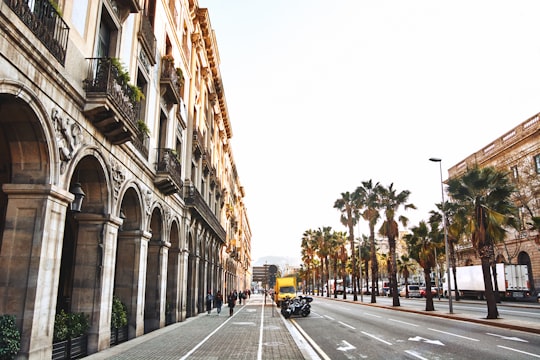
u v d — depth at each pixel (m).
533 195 40.88
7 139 8.62
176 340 14.13
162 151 18.92
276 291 42.66
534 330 16.00
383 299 58.56
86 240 11.91
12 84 7.39
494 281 39.88
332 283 92.75
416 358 10.59
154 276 18.36
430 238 29.36
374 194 38.47
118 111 11.03
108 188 12.13
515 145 45.34
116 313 13.26
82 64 10.59
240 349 12.15
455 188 23.88
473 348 12.08
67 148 9.56
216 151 40.69
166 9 19.83
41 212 8.62
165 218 19.34
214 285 37.16
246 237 105.62
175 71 19.72
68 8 9.87
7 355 7.72
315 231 88.88
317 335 16.30
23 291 8.27
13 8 7.25
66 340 10.08
